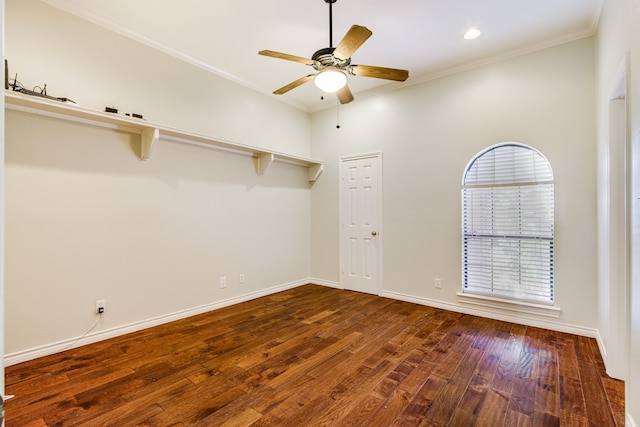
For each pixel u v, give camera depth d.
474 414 1.86
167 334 3.02
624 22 1.85
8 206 2.39
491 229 3.54
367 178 4.52
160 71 3.30
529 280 3.31
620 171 2.25
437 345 2.78
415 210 4.07
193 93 3.60
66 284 2.66
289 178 4.83
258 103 4.36
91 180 2.80
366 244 4.54
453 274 3.76
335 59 2.45
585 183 3.00
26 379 2.20
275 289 4.57
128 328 3.03
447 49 3.34
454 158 3.76
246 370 2.35
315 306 3.91
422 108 4.01
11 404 1.92
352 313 3.65
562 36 3.08
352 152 4.68
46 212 2.56
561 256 3.12
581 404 1.95
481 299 3.54
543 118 3.21
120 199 2.99
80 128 2.74
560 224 3.12
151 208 3.21
